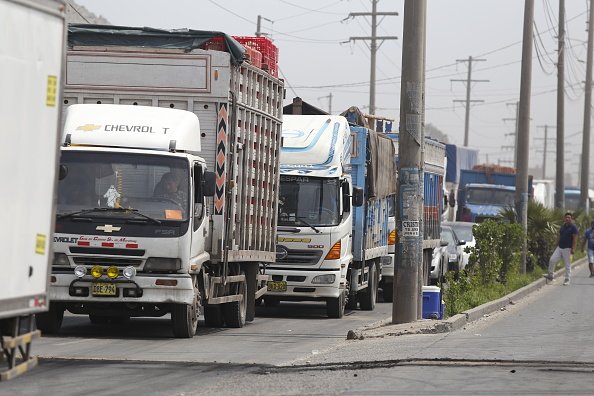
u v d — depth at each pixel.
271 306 70.88
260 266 58.50
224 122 48.69
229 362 37.22
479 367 33.81
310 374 33.12
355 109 72.94
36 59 26.91
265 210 56.62
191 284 44.59
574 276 109.81
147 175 44.62
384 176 73.00
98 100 49.50
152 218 44.03
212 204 48.31
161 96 49.09
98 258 44.06
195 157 46.06
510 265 87.00
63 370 34.22
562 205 141.25
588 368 33.72
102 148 44.84
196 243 45.66
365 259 66.69
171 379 32.59
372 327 47.28
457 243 99.12
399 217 48.34
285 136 62.81
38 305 27.47
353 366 34.50
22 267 26.52
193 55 48.91
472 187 146.62
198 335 48.47
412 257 48.19
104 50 49.44
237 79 50.03
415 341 41.91
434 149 87.12
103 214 44.06
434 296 51.59
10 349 26.59
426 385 30.38
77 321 54.25
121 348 41.44
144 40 50.22
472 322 52.88
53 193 28.09
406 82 47.91
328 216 61.34
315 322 58.62
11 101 25.80
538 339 42.88
